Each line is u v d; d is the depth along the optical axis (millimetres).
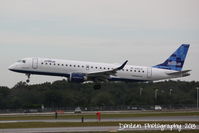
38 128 110688
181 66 193500
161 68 191250
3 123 127875
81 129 108000
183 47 193750
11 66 175750
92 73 174375
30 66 174625
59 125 119625
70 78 174250
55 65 175375
